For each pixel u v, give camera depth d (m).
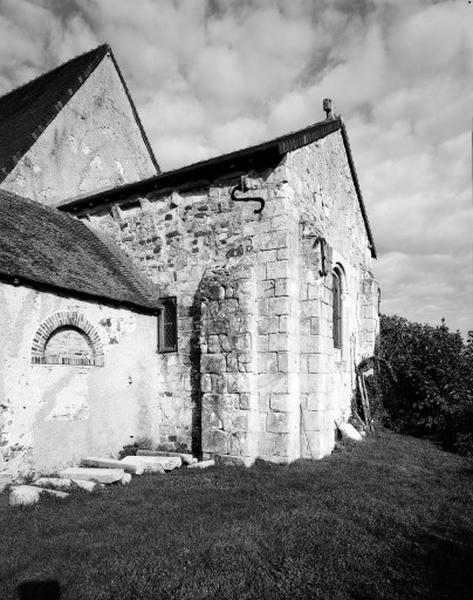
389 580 3.85
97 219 11.37
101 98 14.56
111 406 8.86
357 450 9.23
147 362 9.73
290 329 8.51
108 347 8.89
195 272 9.74
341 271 12.20
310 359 8.87
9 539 4.66
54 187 12.62
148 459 8.16
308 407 8.77
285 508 5.55
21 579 3.83
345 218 12.68
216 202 9.60
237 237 9.23
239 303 8.45
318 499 5.88
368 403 11.91
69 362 8.22
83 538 4.68
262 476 7.12
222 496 6.06
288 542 4.51
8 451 7.07
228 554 4.24
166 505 5.72
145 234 10.56
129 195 10.83
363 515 5.26
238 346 8.34
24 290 7.49
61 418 7.92
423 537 4.70
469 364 11.30
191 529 4.89
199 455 9.08
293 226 9.02
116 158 14.98
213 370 8.48
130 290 9.58
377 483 6.70
